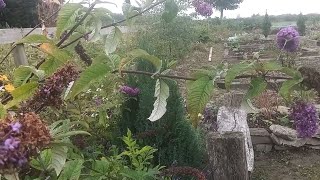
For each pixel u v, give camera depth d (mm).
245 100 1240
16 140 743
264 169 4918
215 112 5520
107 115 3748
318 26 25578
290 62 6117
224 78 1188
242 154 3486
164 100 1192
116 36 1362
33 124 817
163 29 10750
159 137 3646
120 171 2168
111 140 3617
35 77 1283
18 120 808
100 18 1364
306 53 11586
